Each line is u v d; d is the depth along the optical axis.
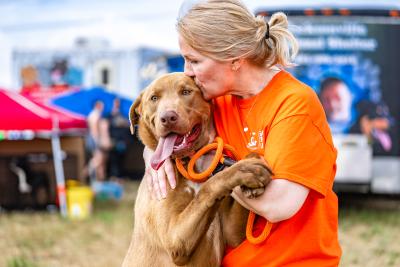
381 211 10.62
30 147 11.58
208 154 3.26
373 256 7.36
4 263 7.48
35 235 9.08
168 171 3.19
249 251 3.02
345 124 9.82
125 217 10.45
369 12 9.90
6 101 10.75
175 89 3.27
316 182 2.75
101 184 13.22
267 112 2.92
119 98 15.06
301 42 9.99
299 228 2.91
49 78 20.06
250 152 2.93
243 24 2.89
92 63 19.42
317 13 9.98
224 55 2.88
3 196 11.41
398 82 9.82
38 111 10.73
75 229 9.51
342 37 9.92
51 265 7.28
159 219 3.18
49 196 11.43
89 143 15.57
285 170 2.72
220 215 3.25
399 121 9.78
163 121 3.14
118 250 8.12
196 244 3.02
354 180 9.57
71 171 12.36
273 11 10.00
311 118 2.80
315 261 2.93
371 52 9.90
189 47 2.93
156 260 3.36
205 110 3.29
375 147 9.80
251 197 2.75
